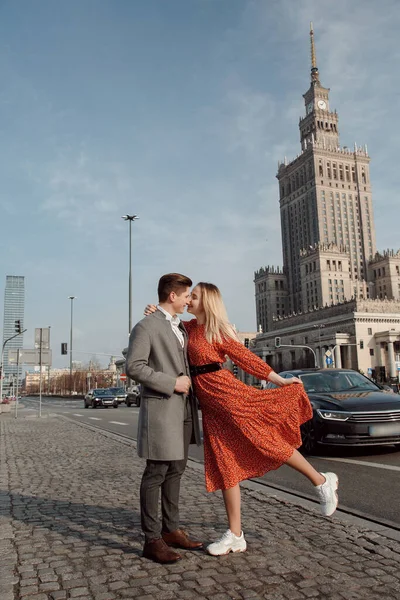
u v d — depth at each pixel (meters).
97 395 35.66
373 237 164.38
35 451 10.41
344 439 8.30
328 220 160.38
